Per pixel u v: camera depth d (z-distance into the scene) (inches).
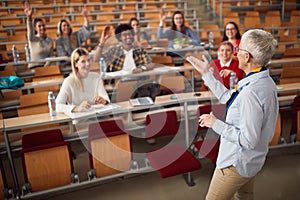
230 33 140.9
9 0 270.5
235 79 101.3
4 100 129.3
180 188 93.7
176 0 306.0
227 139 54.8
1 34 227.5
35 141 86.6
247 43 51.3
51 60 151.5
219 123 55.6
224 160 57.7
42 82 137.2
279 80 137.6
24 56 188.4
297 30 249.0
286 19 296.7
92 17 275.0
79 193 93.3
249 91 51.4
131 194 91.8
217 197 60.5
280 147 103.0
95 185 97.2
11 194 86.4
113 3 284.8
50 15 257.8
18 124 88.7
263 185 92.7
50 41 168.6
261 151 55.9
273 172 99.2
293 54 169.5
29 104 109.3
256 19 263.0
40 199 90.5
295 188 90.7
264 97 51.3
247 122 51.0
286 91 112.0
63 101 95.1
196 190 92.4
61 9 281.6
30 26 159.8
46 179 85.4
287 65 161.8
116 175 91.0
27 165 82.5
